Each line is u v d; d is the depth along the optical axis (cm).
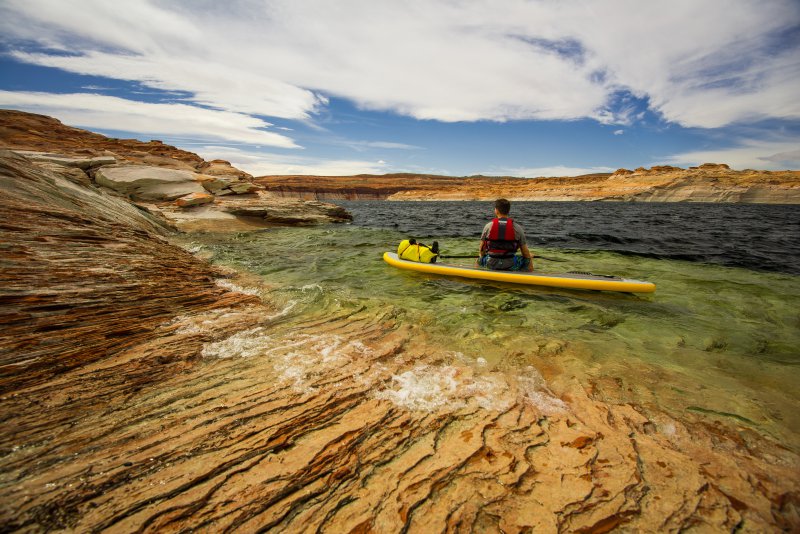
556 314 461
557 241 1246
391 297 530
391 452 197
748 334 398
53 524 143
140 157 2609
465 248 1101
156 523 147
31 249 437
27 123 2441
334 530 150
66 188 785
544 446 205
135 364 280
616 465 191
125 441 194
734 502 169
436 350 337
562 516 160
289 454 191
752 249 1071
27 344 274
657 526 156
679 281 652
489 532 152
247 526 149
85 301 361
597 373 300
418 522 155
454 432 215
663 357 336
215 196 1928
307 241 1235
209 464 181
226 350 320
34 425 201
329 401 242
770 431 225
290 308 450
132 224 902
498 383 277
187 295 453
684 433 221
